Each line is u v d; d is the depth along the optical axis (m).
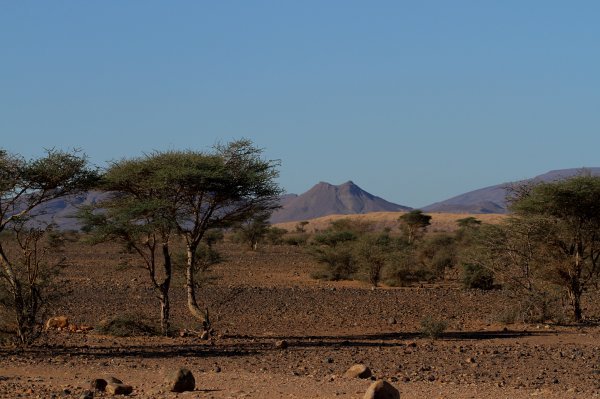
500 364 23.39
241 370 22.06
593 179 38.09
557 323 37.16
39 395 17.05
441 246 73.94
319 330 34.78
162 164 32.06
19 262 29.75
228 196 33.00
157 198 32.19
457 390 17.58
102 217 32.12
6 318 28.83
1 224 27.53
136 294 47.94
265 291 51.16
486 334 33.09
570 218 38.56
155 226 31.80
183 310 41.06
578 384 19.20
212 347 28.56
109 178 31.64
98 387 17.94
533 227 38.59
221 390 17.88
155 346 28.78
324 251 63.56
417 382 19.25
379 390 14.84
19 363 23.38
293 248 107.88
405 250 61.50
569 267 38.00
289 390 17.73
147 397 16.84
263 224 100.62
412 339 31.53
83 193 29.50
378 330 34.84
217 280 58.75
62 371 21.86
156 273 65.00
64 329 33.84
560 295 38.81
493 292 51.34
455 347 28.09
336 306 43.53
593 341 30.39
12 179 26.75
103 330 32.69
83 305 42.34
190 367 22.73
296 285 57.31
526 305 37.72
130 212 31.39
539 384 19.16
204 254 52.31
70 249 93.50
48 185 27.48
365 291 52.00
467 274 54.78
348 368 22.42
